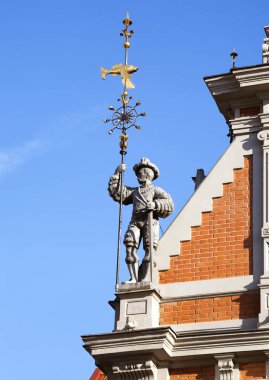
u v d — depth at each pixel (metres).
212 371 31.89
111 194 34.94
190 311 32.88
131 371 32.03
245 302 32.50
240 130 35.00
